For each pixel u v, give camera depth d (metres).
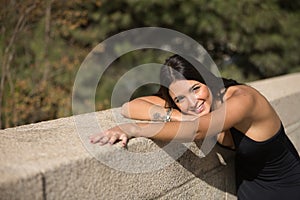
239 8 7.34
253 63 7.93
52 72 5.84
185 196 2.19
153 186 1.97
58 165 1.51
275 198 2.28
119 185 1.78
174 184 2.10
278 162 2.24
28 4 5.51
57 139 1.82
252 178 2.35
